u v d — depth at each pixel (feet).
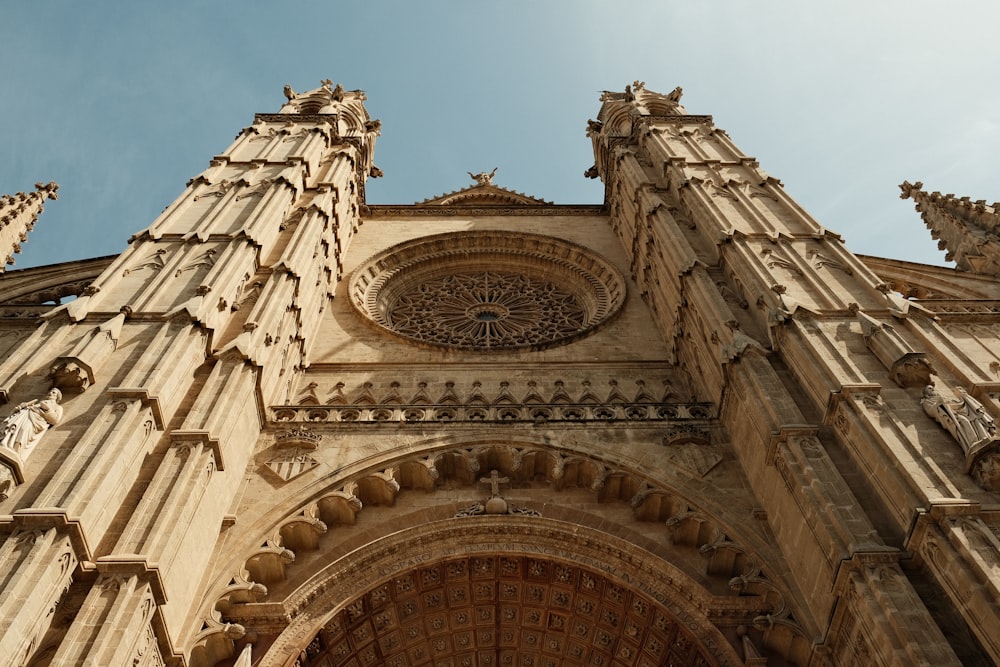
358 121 163.02
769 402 65.67
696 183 105.40
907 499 51.93
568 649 68.13
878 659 49.03
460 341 110.01
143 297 74.79
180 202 97.45
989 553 47.01
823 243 88.84
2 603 43.65
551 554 66.33
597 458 73.15
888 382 63.05
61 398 59.98
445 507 70.79
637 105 154.51
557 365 94.58
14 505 50.34
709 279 86.89
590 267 125.08
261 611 59.31
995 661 43.80
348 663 63.46
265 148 121.80
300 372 92.73
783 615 58.23
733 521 66.03
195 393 68.08
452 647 68.18
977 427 55.01
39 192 122.31
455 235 129.59
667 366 95.20
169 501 55.52
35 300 107.34
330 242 111.96
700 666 60.85
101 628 46.62
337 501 68.74
